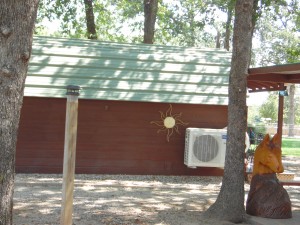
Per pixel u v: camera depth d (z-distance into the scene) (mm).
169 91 14094
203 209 10039
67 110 6613
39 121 13477
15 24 5547
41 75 13680
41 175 13219
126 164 13922
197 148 13750
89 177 13320
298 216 9742
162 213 9484
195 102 13984
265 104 56906
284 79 11094
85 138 13703
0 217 5566
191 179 13867
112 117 13844
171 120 14031
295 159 22516
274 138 9852
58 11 25625
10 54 5551
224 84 14688
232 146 9094
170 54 15586
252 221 9023
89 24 24656
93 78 13992
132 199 10922
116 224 8422
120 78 14156
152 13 24375
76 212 9273
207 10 26234
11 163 5656
